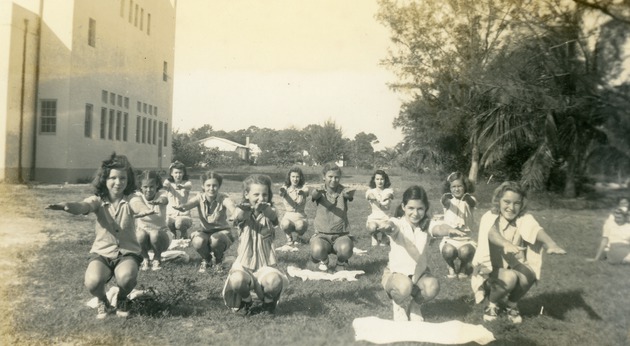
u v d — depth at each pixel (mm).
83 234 6449
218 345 3287
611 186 8547
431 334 3623
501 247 4152
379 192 6227
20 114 11133
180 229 6363
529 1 8172
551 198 8258
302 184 6445
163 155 13359
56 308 3936
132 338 3416
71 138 11312
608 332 3824
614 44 8352
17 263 5062
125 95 12125
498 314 4094
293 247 6270
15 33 11000
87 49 11539
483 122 8219
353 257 5742
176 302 3998
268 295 3855
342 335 3518
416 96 8055
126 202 3908
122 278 3688
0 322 3627
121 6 11859
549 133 8352
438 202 6926
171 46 13125
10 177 10828
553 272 5160
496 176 8422
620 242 5453
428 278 3852
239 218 3938
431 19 7738
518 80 8156
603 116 8516
